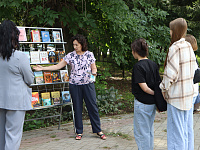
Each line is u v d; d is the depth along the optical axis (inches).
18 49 113.0
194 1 414.9
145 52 114.9
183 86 103.1
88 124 209.0
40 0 205.6
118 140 161.5
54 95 181.8
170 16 400.5
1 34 107.3
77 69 162.4
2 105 108.9
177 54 101.3
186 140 108.5
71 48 280.7
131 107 280.1
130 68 395.2
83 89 164.2
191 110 113.7
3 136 115.4
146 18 282.5
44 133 184.2
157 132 175.8
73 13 222.4
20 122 112.6
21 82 112.0
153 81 112.7
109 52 277.9
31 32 176.2
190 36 126.4
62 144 155.8
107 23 254.5
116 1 224.7
